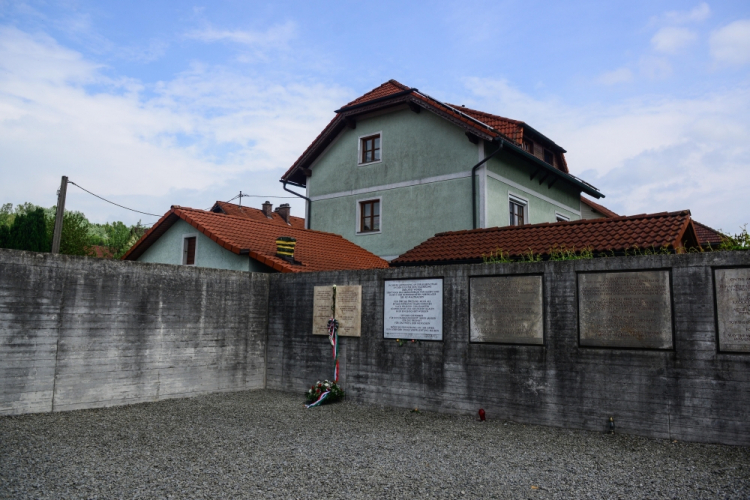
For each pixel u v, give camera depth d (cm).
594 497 492
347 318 1023
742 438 660
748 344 664
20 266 814
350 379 1008
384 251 1883
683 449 656
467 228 1708
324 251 1636
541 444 688
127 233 4981
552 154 2161
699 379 690
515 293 839
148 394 958
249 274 1133
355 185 1994
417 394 924
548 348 802
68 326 862
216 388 1062
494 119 1992
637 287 740
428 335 921
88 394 880
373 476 547
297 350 1098
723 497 491
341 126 2036
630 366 737
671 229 1084
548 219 2059
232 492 492
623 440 704
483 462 604
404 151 1881
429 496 490
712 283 692
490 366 853
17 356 804
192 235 1554
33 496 468
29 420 773
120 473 541
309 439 707
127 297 940
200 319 1045
